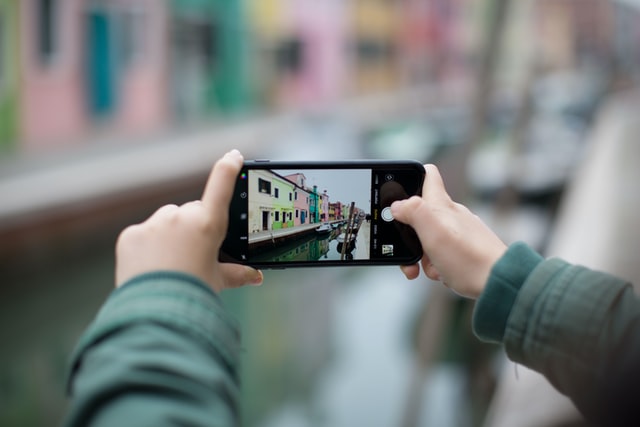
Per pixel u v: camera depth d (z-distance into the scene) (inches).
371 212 37.2
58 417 209.0
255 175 36.7
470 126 153.8
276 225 36.5
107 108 603.2
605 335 27.5
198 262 26.9
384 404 197.6
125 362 21.7
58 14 544.1
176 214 27.8
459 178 153.8
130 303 24.3
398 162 36.7
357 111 895.7
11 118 496.7
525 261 30.3
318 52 985.5
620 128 211.3
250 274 35.9
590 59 708.0
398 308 257.9
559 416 46.5
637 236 85.4
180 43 721.0
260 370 218.8
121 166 455.8
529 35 299.6
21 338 261.6
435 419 171.2
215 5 775.7
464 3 1381.6
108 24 601.0
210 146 573.3
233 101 813.2
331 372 215.9
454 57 1379.2
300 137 515.8
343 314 255.9
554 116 424.2
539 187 289.1
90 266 344.8
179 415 20.4
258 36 856.9
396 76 1211.9
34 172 410.9
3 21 490.3
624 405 26.1
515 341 29.4
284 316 256.5
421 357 141.0
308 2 961.5
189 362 22.3
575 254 84.0
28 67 513.3
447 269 32.3
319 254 37.6
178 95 716.0
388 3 1172.5
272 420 191.2
